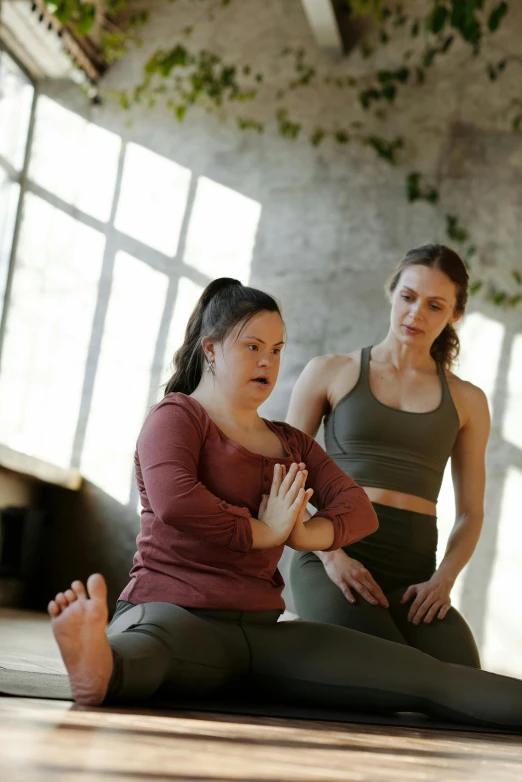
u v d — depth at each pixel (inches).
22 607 259.6
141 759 36.8
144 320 276.8
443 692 73.0
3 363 280.4
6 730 40.7
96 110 289.3
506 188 255.9
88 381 277.0
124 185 284.2
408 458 102.2
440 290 103.2
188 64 284.5
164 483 69.7
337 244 266.1
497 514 239.5
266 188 273.9
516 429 242.4
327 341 261.9
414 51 268.8
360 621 93.7
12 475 247.1
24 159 289.4
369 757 46.5
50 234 285.6
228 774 35.1
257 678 72.6
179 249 277.6
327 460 83.5
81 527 269.7
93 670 56.2
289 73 277.6
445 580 99.8
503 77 260.7
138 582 72.6
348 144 269.9
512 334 247.3
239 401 77.5
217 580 71.7
